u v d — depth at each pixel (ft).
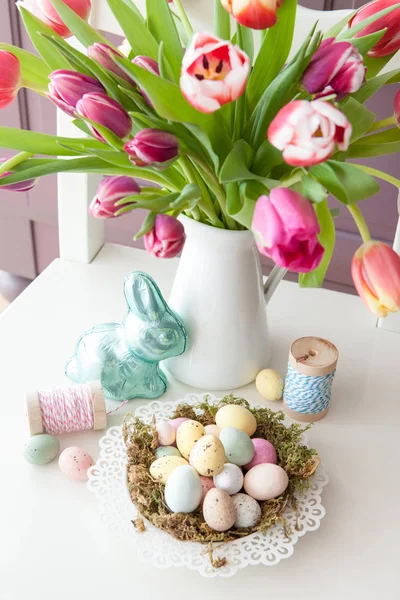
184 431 2.20
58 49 1.81
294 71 1.78
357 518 2.21
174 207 1.81
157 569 2.04
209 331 2.43
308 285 2.17
